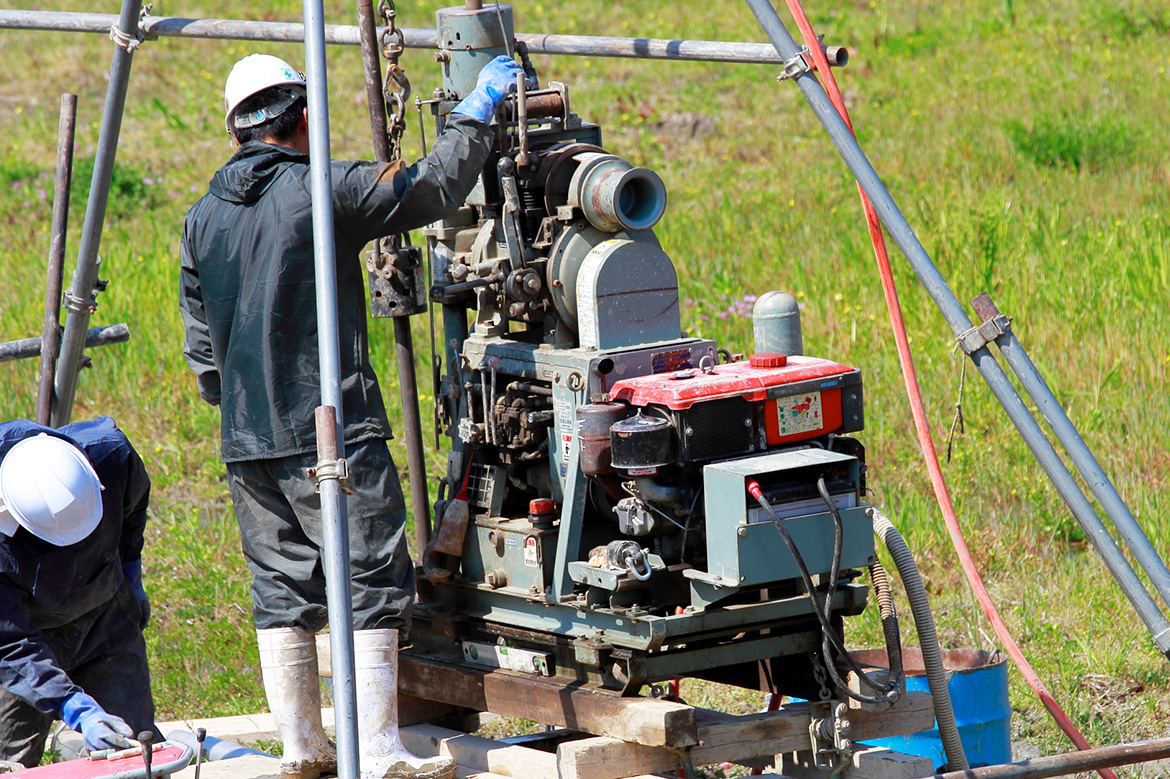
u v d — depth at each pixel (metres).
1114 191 36.56
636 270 12.17
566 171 12.38
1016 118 44.72
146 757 9.52
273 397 11.97
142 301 31.66
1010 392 10.23
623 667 11.74
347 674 9.50
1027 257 30.77
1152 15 58.97
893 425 24.30
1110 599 18.67
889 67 53.84
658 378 11.83
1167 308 28.14
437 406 13.77
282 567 12.47
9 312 30.81
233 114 12.43
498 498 13.02
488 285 12.63
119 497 12.01
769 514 10.85
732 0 61.81
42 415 15.73
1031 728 16.09
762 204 38.31
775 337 12.52
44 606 11.41
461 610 13.31
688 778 11.55
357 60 54.78
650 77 53.12
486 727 17.05
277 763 13.31
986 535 20.73
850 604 11.98
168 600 20.28
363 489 11.97
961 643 17.89
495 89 11.85
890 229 10.55
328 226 10.13
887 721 12.36
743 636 11.97
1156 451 22.75
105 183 14.46
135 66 54.12
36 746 12.57
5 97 51.16
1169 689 16.83
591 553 11.91
